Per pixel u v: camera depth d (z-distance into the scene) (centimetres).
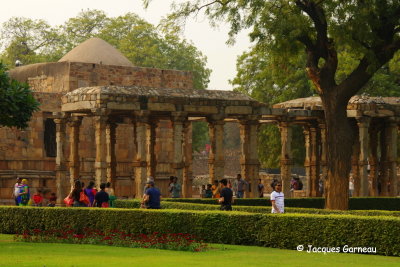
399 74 5519
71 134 3628
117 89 3397
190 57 7388
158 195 2417
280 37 2898
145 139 3438
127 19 7619
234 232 2098
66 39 7706
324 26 2925
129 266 1551
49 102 4344
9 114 2381
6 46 7538
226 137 9588
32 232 2436
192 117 4025
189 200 3170
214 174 3653
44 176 4278
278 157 5731
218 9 2914
